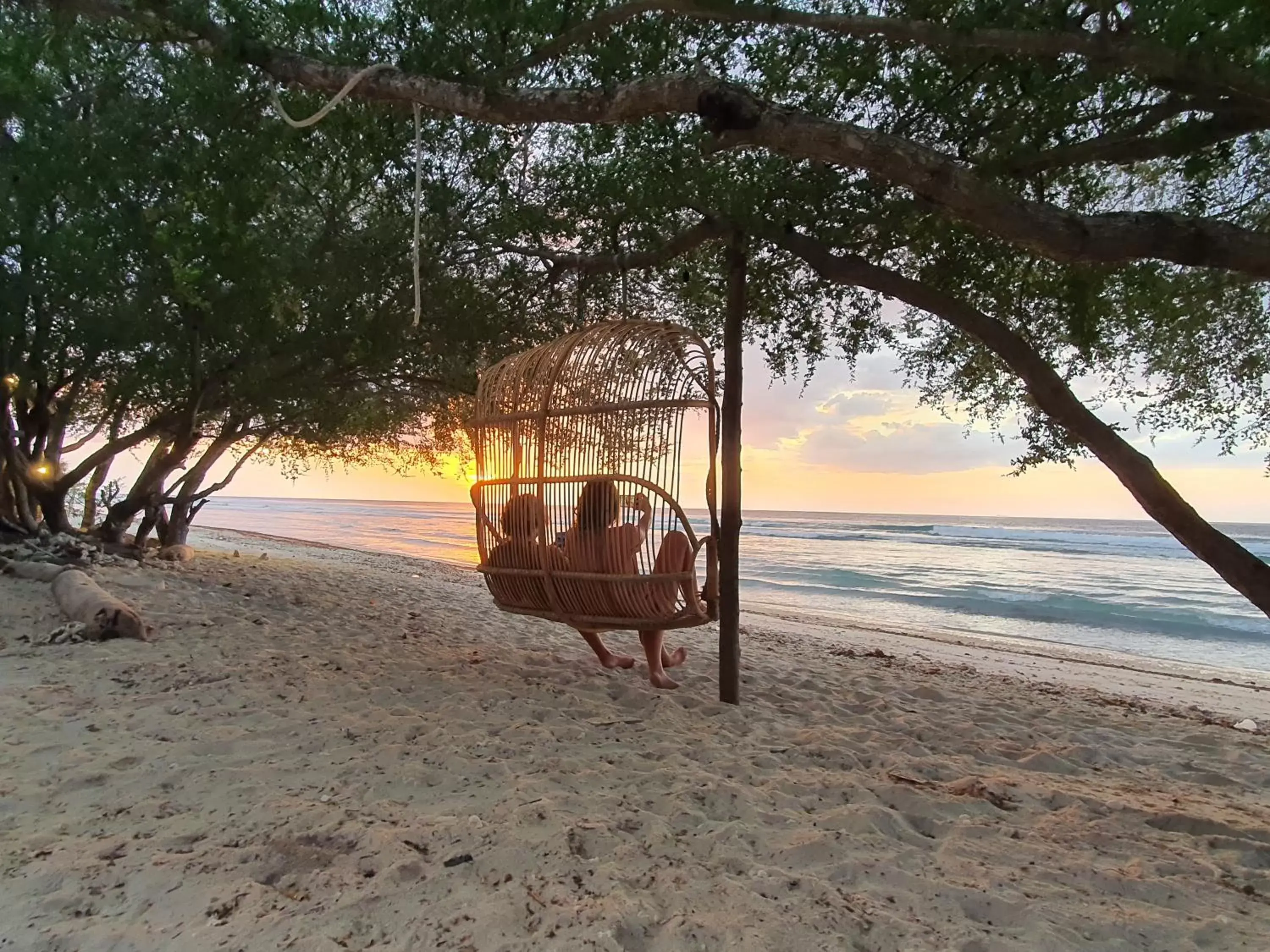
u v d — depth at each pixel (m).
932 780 3.92
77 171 5.35
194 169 4.88
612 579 4.39
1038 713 6.27
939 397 6.65
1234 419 5.57
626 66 4.28
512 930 2.14
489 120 3.45
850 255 4.56
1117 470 3.51
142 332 7.11
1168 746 5.50
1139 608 18.48
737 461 5.23
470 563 23.42
